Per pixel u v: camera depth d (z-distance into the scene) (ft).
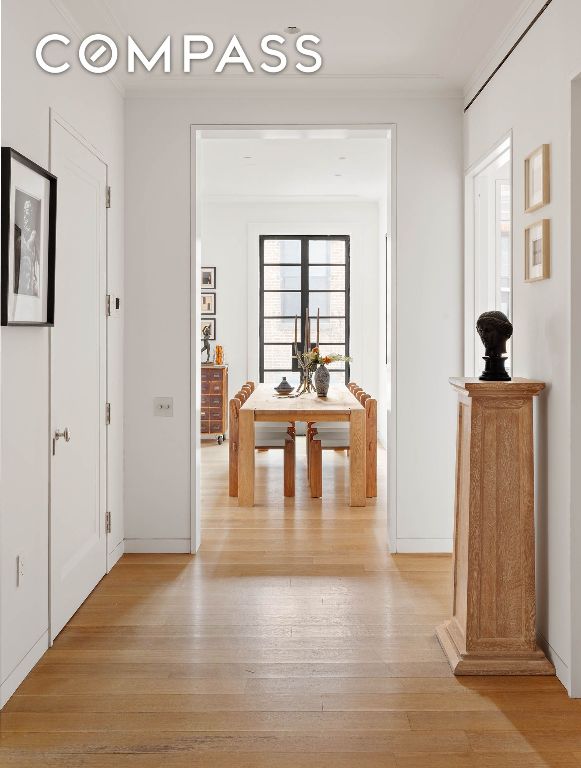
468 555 9.82
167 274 14.92
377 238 30.71
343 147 21.40
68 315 11.16
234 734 8.16
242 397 21.80
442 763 7.61
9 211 8.34
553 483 9.73
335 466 25.09
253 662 9.98
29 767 7.50
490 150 12.88
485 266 14.98
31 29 9.44
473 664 9.66
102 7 11.07
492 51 12.64
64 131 10.85
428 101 14.92
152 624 11.32
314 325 31.32
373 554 15.08
